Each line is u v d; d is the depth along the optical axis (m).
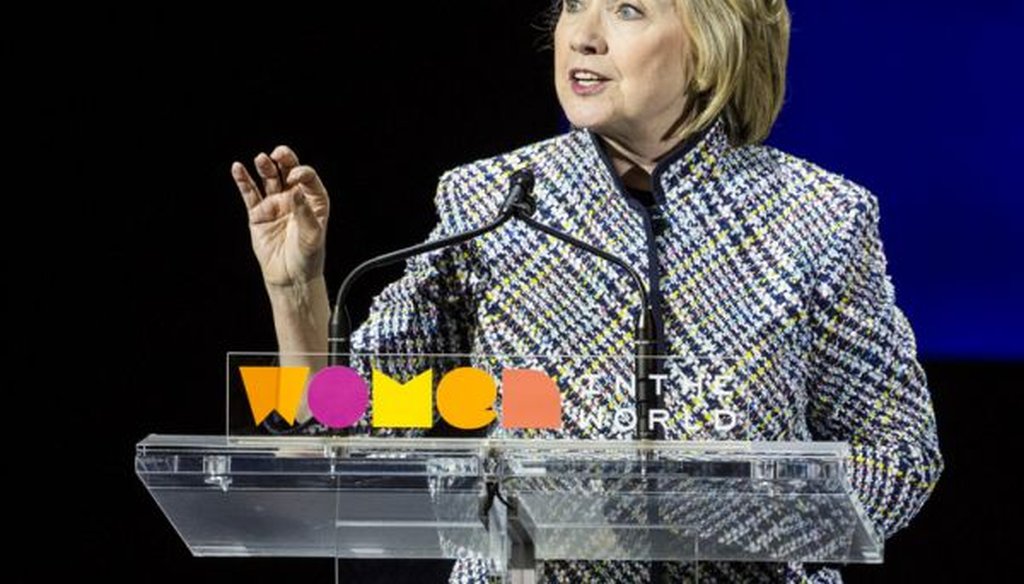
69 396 16.38
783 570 7.49
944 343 16.97
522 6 15.88
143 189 16.20
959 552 17.48
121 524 16.59
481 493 6.40
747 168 8.46
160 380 16.39
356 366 6.75
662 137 8.45
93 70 16.06
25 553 16.45
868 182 16.70
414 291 8.45
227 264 16.25
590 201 8.37
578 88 8.34
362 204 16.06
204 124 16.11
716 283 8.25
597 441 6.64
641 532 6.45
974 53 16.55
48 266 16.23
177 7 16.02
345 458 6.41
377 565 6.59
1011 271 16.77
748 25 8.40
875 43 16.56
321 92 16.02
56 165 16.14
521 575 6.45
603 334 8.17
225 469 6.44
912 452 8.12
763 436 8.09
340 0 15.98
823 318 8.34
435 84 15.98
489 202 8.52
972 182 16.69
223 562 17.09
